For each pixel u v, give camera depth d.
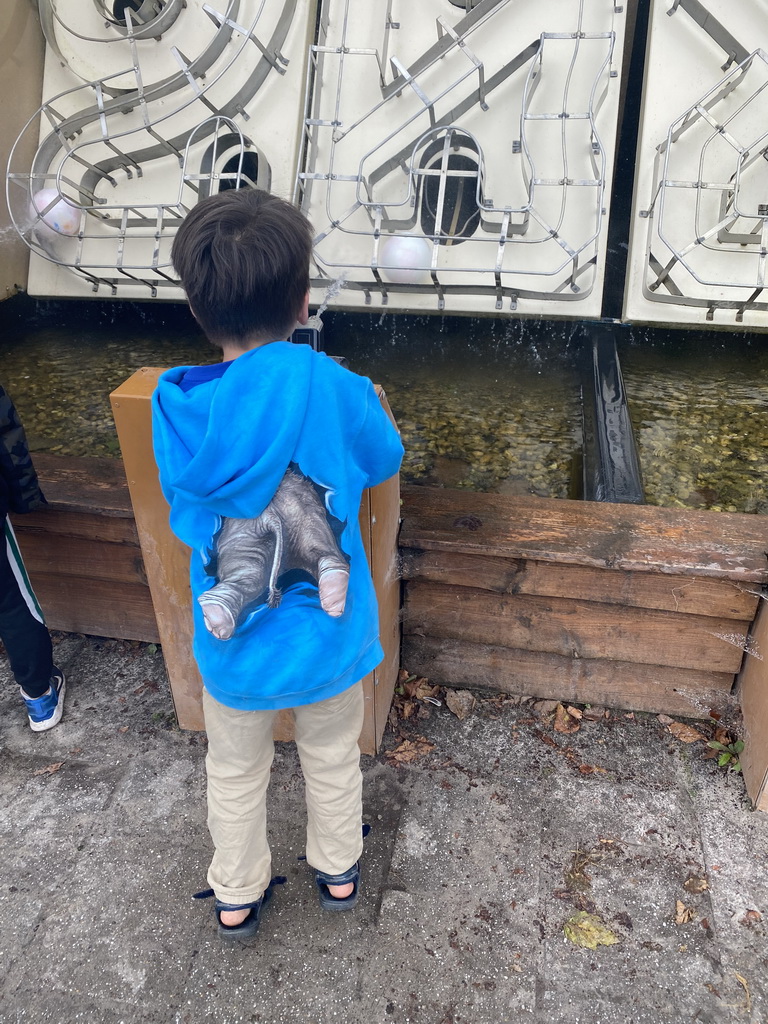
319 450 1.21
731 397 3.32
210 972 1.63
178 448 1.19
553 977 1.61
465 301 3.51
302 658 1.28
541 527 2.07
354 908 1.75
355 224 3.54
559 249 3.43
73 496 2.18
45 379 3.58
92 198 3.57
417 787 2.04
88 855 1.89
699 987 1.59
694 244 3.05
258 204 1.20
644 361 3.62
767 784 1.89
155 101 3.61
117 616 2.47
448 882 1.81
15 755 2.18
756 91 3.21
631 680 2.20
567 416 3.25
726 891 1.78
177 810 2.00
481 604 2.15
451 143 3.46
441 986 1.60
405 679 2.35
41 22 3.73
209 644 1.30
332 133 3.35
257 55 3.58
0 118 3.67
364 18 3.50
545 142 3.40
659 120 3.39
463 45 3.14
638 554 1.95
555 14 3.33
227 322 1.22
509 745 2.16
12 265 3.92
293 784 2.05
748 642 2.03
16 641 2.07
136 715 2.29
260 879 1.62
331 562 1.21
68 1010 1.58
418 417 3.25
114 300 4.07
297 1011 1.56
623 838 1.90
